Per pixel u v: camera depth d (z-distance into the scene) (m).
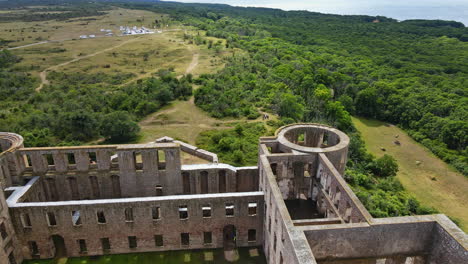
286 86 107.69
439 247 29.27
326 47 179.62
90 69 147.12
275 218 34.88
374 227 29.02
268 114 94.38
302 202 45.75
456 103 99.62
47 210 40.16
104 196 48.66
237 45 183.62
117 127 79.19
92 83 125.62
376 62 151.50
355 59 155.50
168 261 42.66
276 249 34.91
